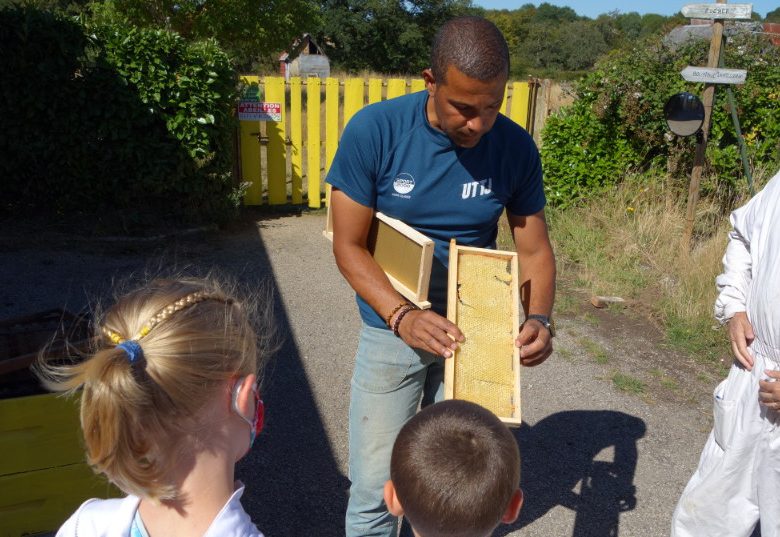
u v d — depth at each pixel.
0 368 2.68
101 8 16.86
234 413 1.35
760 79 7.73
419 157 2.25
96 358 1.24
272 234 8.23
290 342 5.24
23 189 7.56
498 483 1.43
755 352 2.44
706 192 7.80
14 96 7.18
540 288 2.40
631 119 7.70
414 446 1.48
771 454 2.38
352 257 2.30
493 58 1.94
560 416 4.32
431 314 2.08
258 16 17.80
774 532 2.43
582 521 3.37
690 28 8.52
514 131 2.34
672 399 4.56
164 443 1.24
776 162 7.66
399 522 2.90
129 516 1.37
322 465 3.74
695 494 2.60
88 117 7.44
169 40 7.55
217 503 1.33
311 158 9.42
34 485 2.55
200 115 7.78
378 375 2.39
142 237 7.53
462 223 2.37
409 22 44.03
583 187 8.11
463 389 1.96
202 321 1.31
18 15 7.05
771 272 2.35
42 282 6.32
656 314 5.84
